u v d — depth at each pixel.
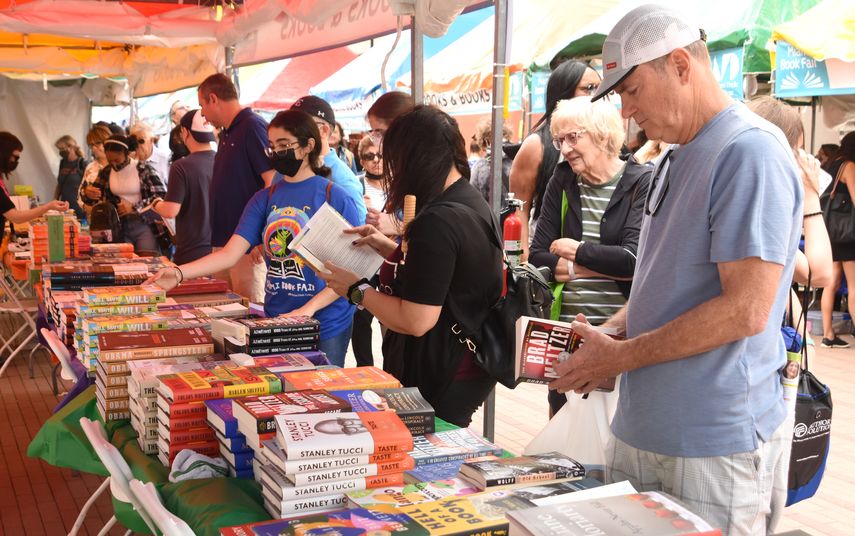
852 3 5.64
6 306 5.89
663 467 1.73
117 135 6.91
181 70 8.02
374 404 2.03
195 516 1.77
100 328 2.79
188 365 2.42
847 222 6.91
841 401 5.41
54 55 8.87
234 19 5.89
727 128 1.61
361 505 1.60
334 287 2.52
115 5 6.07
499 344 2.49
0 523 3.65
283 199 3.39
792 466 2.56
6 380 6.04
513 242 3.09
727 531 1.68
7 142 6.79
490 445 2.02
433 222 2.30
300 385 2.18
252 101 11.26
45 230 4.70
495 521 1.46
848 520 3.66
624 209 2.86
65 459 2.53
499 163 3.45
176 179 5.38
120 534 3.54
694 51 1.63
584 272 2.88
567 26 7.05
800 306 2.74
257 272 4.80
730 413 1.65
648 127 1.70
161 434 2.15
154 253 5.74
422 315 2.29
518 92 7.29
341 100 9.76
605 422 2.35
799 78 5.72
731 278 1.56
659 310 1.71
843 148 6.94
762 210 1.54
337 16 4.70
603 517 1.33
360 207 3.43
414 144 2.40
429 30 3.36
